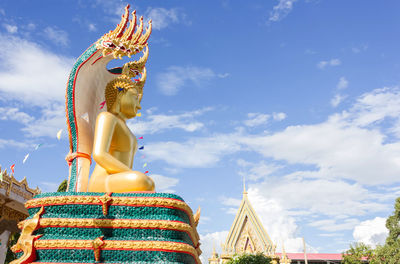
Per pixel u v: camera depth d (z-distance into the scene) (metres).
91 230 9.60
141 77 14.60
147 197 9.98
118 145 12.78
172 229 9.75
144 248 9.21
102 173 11.87
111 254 9.20
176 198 10.27
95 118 13.41
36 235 9.55
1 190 25.44
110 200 9.81
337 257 62.19
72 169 12.39
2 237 26.73
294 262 63.12
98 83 13.48
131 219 9.70
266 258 36.72
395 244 41.06
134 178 10.80
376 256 44.25
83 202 9.85
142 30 13.21
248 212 52.72
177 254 9.39
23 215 29.75
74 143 12.62
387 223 43.25
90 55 12.55
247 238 51.50
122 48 12.34
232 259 36.38
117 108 13.07
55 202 9.91
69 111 12.53
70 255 9.22
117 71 14.48
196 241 12.64
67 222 9.55
